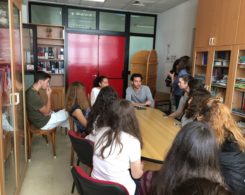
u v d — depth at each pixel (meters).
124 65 6.45
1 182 1.64
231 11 3.07
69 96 2.82
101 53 6.23
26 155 2.89
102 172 1.54
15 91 2.16
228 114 1.61
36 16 5.71
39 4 5.66
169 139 2.12
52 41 5.62
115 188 1.29
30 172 2.83
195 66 3.91
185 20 5.04
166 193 0.89
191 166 0.91
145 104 3.78
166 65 5.96
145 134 2.24
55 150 3.33
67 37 5.93
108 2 5.47
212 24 3.44
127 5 5.67
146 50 6.06
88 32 6.04
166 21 5.94
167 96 5.64
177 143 0.97
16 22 2.27
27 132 3.05
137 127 1.60
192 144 0.92
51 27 5.52
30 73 5.12
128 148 1.50
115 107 1.59
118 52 6.34
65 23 5.88
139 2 5.32
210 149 0.92
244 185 1.32
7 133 1.90
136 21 6.36
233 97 3.10
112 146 1.50
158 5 5.50
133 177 1.58
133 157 1.52
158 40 6.43
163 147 1.92
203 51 3.70
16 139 2.20
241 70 3.07
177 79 4.21
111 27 6.22
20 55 2.54
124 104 1.59
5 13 1.90
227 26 3.15
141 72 5.83
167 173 0.94
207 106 1.70
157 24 6.46
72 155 2.98
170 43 5.74
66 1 5.54
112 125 1.55
